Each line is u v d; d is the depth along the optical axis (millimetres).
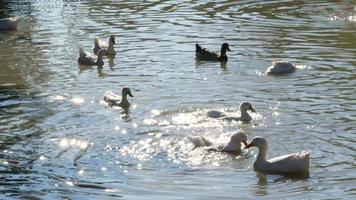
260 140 17312
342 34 32938
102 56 29938
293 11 39312
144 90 24406
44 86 25328
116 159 17922
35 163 17797
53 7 43500
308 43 31188
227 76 26125
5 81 26219
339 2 42062
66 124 20750
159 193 15898
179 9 40500
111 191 16078
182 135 19578
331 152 18188
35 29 36531
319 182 16484
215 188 16172
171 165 17516
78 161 17859
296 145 18750
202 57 28797
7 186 16500
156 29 35000
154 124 20594
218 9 40188
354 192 15875
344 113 21250
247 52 29906
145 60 28969
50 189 16281
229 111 21734
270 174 17047
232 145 18375
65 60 29516
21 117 21531
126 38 33219
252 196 15727
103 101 23203
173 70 27219
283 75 26094
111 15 39500
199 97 23328
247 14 38531
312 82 24953
